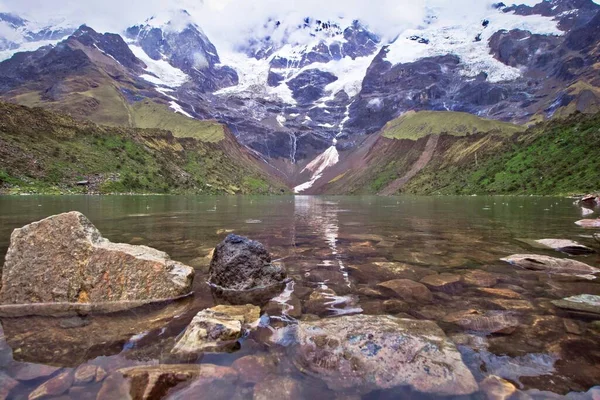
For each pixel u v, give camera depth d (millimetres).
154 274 7465
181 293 7484
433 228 20609
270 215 33438
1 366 4410
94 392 3855
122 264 7457
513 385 4000
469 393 3885
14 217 26703
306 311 6512
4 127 136000
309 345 4941
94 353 4801
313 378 4191
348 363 4473
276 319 6070
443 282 8242
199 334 5090
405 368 4328
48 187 116562
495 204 58094
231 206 53969
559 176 121812
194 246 13594
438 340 4969
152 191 153125
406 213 36625
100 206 45688
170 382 4055
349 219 28469
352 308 6652
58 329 5688
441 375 4184
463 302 6852
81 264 7402
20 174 116438
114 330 5656
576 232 17562
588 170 111750
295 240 15633
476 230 19203
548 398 3756
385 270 9555
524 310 6340
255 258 8508
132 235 16953
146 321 6074
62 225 7676
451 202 73312
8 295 7070
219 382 4074
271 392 3891
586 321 5793
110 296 7191
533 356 4645
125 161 167875
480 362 4504
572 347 4883
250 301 7148
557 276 8734
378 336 5051
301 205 63344
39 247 7438
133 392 3854
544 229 19109
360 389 3984
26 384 4008
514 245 13672
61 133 157875
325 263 10602
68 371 4297
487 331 5449
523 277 8656
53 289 7184
